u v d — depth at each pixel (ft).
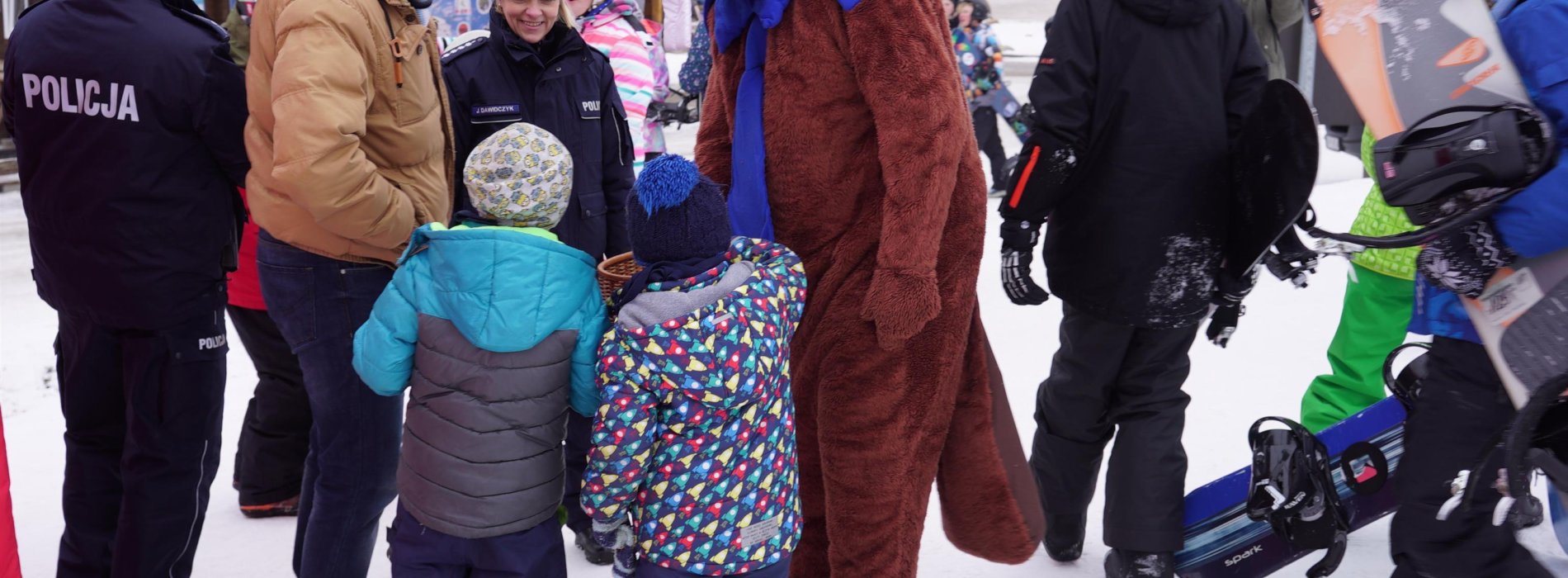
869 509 8.53
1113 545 9.66
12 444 13.65
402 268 7.59
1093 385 9.66
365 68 7.96
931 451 8.67
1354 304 11.68
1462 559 7.44
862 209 8.32
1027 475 9.22
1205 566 9.69
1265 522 9.50
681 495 7.29
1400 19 7.50
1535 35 6.86
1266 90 8.46
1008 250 9.19
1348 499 9.52
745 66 8.58
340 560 8.80
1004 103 26.43
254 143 8.31
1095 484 10.44
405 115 8.44
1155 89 8.79
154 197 8.30
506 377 7.39
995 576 10.45
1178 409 9.59
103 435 9.14
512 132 7.53
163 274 8.43
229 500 12.19
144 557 8.81
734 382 7.07
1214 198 9.01
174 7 8.48
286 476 11.65
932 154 7.68
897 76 7.66
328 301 8.50
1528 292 6.88
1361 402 11.87
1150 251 8.95
